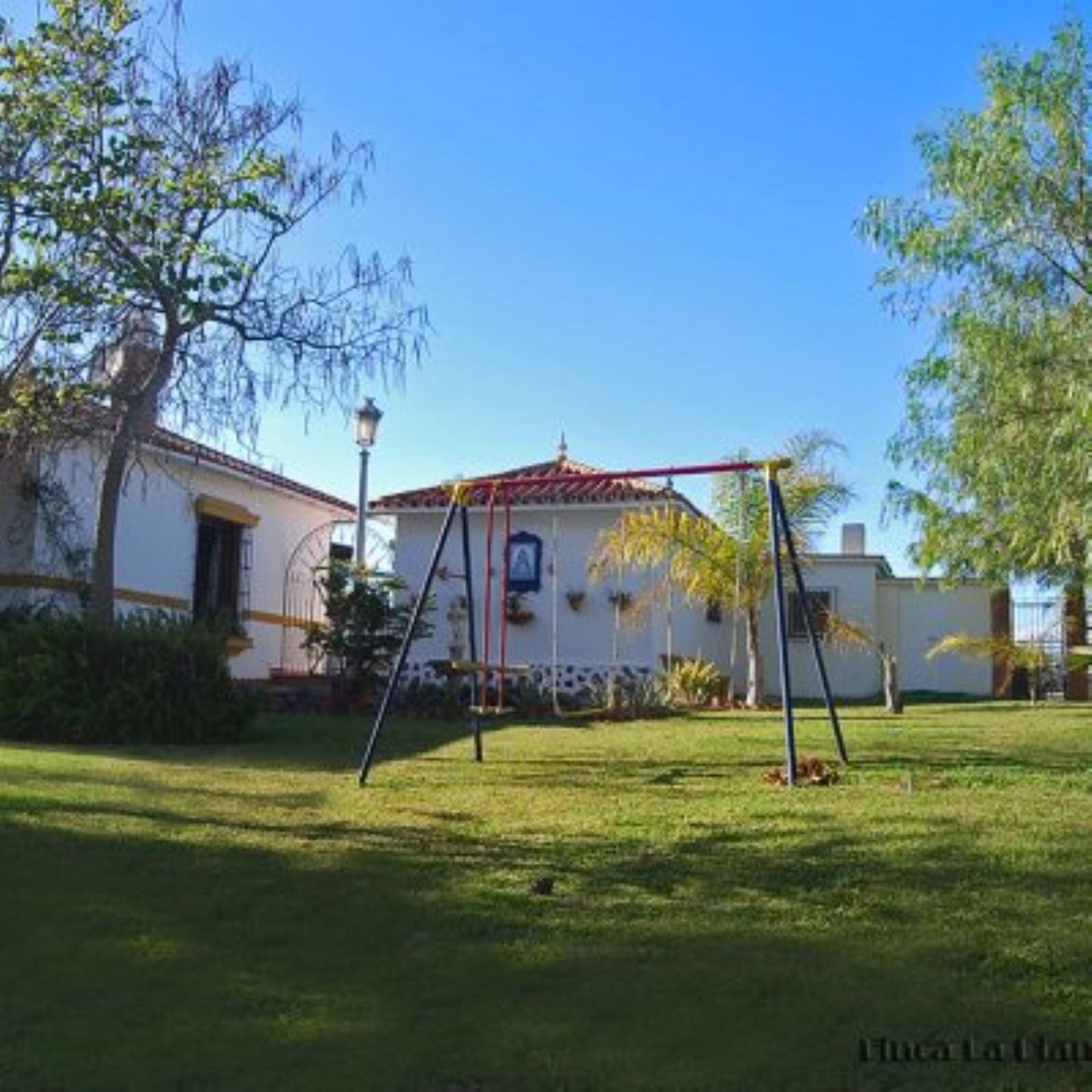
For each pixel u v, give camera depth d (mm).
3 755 10688
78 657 12430
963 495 11117
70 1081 4035
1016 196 9680
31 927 5508
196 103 12117
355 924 5539
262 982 4879
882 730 12555
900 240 10109
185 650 12516
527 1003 4629
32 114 9891
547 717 15305
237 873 6309
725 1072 4020
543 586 21016
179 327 12133
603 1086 3941
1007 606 24406
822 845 6617
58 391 11898
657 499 20359
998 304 9891
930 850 6445
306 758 10867
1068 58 9750
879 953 5016
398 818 7676
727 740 11789
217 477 20844
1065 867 6105
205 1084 4008
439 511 21500
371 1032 4398
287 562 22938
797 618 24484
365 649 16891
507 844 6891
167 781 9203
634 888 5973
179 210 11055
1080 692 21953
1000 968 4816
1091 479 9000
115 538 17125
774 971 4844
